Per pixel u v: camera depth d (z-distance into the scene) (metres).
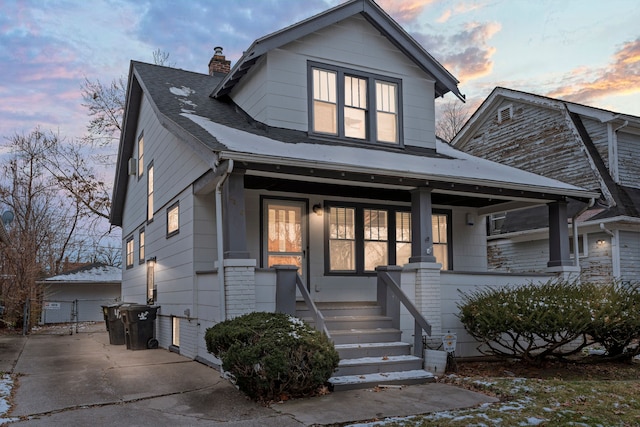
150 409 5.59
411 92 11.21
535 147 17.08
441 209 11.88
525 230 15.62
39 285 18.86
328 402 5.83
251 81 10.47
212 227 9.43
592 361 8.73
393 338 7.96
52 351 10.79
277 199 9.95
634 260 13.83
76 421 5.09
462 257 12.05
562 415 5.21
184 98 11.34
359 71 10.60
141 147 14.48
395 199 10.84
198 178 9.08
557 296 8.27
